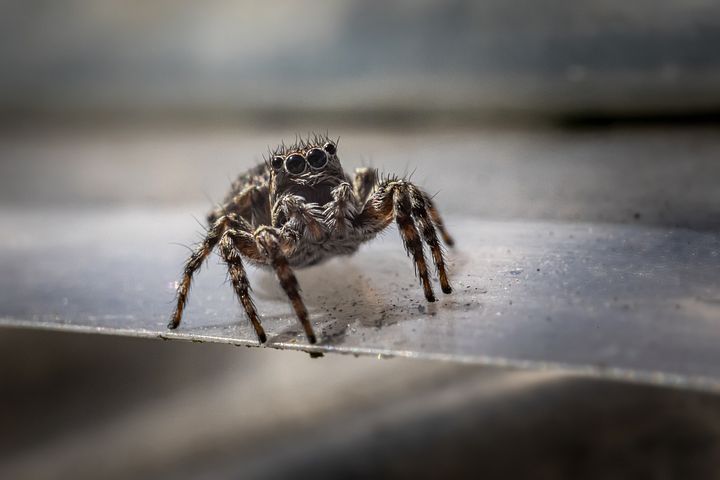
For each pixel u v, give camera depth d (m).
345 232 0.05
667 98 0.07
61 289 0.05
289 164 0.05
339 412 0.05
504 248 0.05
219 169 0.07
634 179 0.05
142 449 0.05
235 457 0.05
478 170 0.06
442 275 0.05
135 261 0.05
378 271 0.05
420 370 0.05
